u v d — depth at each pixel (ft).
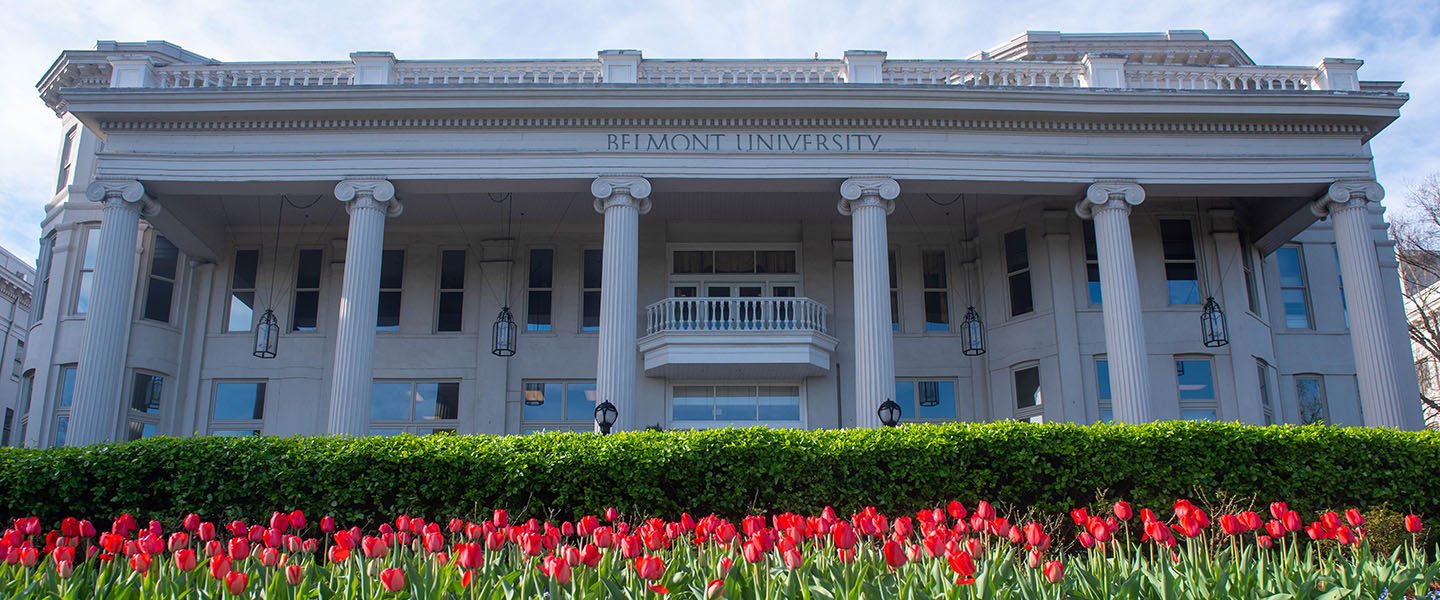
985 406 73.92
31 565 21.02
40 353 71.10
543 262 77.41
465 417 73.10
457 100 61.26
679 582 19.35
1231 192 64.23
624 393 57.52
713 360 70.28
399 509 38.01
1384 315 60.23
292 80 66.08
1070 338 70.13
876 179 61.77
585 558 19.29
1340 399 73.97
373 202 61.11
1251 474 38.93
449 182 61.87
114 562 20.98
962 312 76.23
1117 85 64.80
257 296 75.10
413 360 74.28
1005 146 63.00
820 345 71.97
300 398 72.69
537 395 74.18
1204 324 67.00
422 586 18.39
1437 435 40.65
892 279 77.41
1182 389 69.92
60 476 37.11
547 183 62.13
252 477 37.91
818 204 74.54
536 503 37.83
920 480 38.81
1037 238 73.41
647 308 74.43
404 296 75.87
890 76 66.95
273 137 62.23
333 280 75.51
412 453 38.37
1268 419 70.90
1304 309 76.54
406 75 66.39
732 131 62.80
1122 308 59.88
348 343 57.82
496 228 77.66
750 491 38.70
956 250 78.02
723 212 76.13
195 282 75.15
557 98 61.26
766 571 19.22
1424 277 117.08
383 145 62.13
